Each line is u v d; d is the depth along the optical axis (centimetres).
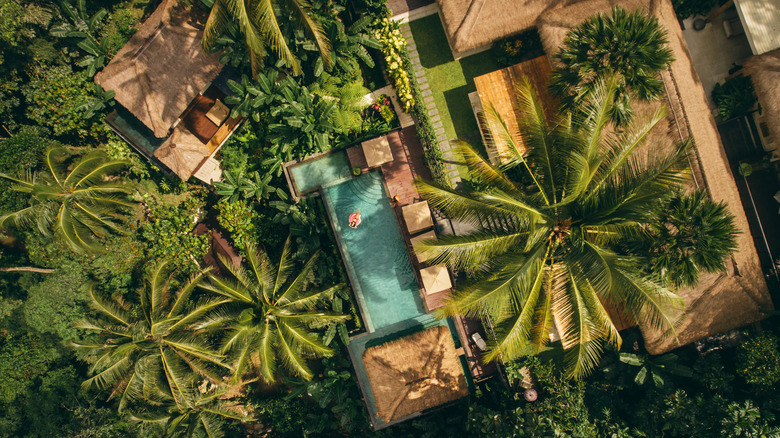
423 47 2081
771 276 1920
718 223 1362
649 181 1263
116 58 1970
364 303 2100
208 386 2186
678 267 1395
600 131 1322
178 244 2197
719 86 1956
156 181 2264
